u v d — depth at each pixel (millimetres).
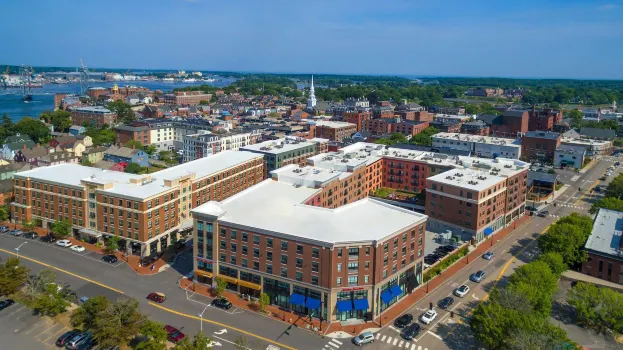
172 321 110875
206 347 91250
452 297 125125
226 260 125062
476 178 175500
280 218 125938
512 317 95562
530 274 116562
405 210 132500
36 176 167750
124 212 147750
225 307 116938
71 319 111125
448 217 169375
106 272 136000
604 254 130000
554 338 92062
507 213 183125
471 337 106688
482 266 145250
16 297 120812
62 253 148250
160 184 159250
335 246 109938
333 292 111625
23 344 101625
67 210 160875
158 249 151750
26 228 166000
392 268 118562
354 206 136000
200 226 127562
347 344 103750
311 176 165250
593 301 111188
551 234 142750
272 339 104938
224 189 188875
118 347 99562
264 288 120750
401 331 108625
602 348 103250
